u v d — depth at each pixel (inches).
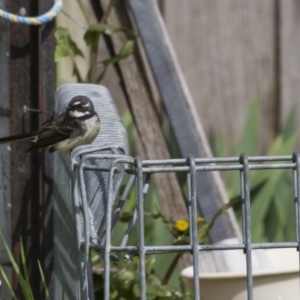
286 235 393.7
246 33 460.4
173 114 353.4
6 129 262.2
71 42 314.8
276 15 462.0
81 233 186.9
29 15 265.0
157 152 360.2
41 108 262.1
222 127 460.8
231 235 336.2
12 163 260.7
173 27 457.7
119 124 234.5
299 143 457.7
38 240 259.3
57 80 336.8
